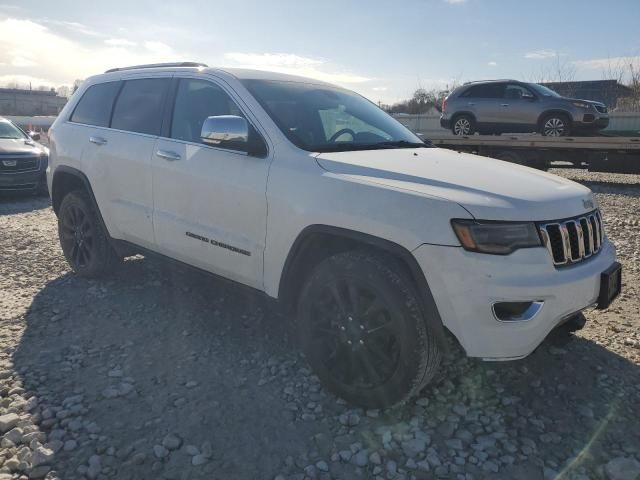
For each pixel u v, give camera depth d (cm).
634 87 2594
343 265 286
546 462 252
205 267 370
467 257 252
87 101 487
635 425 280
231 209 338
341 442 263
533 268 257
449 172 297
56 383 310
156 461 246
